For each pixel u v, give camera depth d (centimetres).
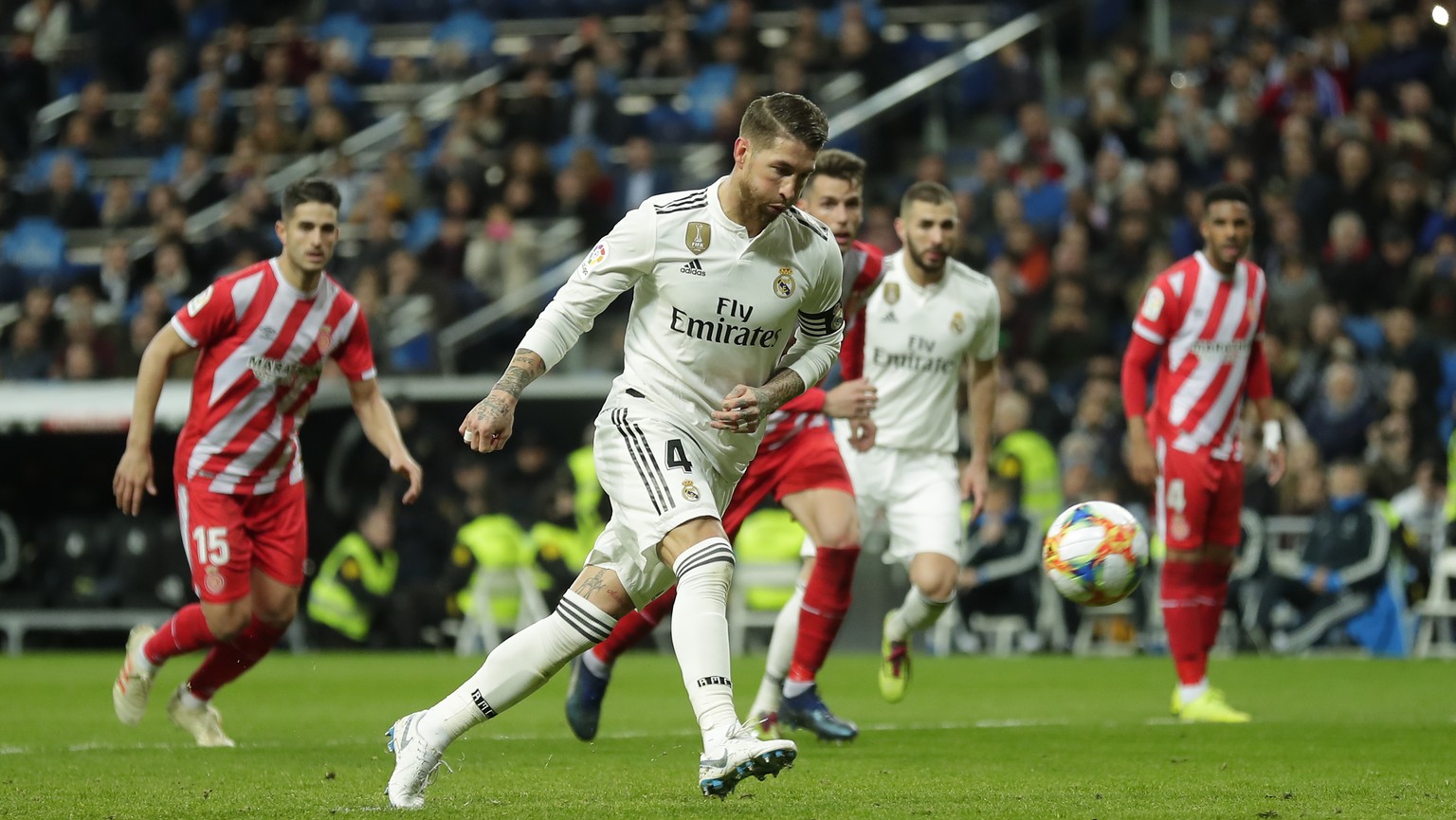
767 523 4844
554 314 1509
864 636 4703
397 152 6550
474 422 1445
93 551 5094
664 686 3491
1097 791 1656
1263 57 6106
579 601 1502
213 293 2244
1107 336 5222
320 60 7406
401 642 4953
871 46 6462
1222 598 2723
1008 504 4738
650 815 1441
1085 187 5681
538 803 1538
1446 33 6106
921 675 3794
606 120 6550
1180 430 2712
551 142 6588
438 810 1477
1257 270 2744
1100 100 6028
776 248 1523
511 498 5200
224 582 2245
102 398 4950
